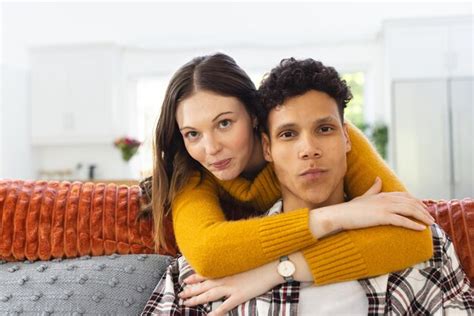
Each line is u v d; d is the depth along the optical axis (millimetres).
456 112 4270
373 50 5043
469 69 4328
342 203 980
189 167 1117
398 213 930
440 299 945
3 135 4910
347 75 5266
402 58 4418
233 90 998
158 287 1065
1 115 4906
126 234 1168
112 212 1173
